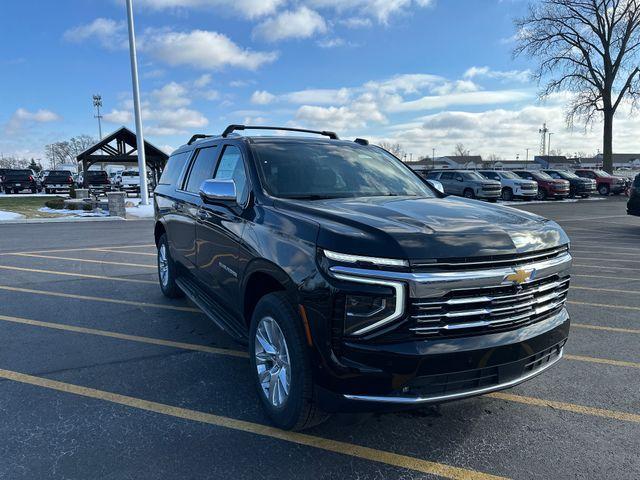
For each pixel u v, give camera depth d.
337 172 4.08
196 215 4.66
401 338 2.57
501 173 30.70
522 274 2.77
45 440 3.02
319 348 2.66
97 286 6.96
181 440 3.04
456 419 3.34
